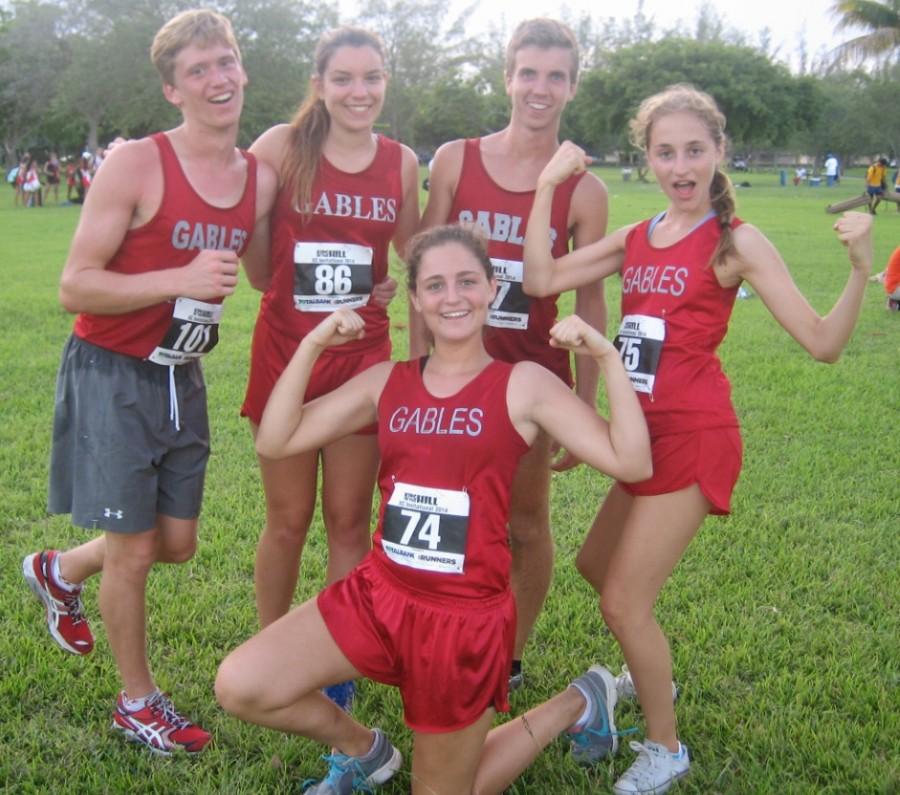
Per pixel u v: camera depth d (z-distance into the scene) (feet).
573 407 8.73
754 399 21.85
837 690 10.65
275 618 11.30
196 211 9.15
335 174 10.07
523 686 11.02
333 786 8.91
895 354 26.58
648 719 9.41
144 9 142.41
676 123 8.86
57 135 181.88
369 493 10.97
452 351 8.84
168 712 9.80
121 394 9.32
